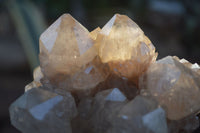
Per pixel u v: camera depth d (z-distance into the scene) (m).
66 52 0.18
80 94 0.19
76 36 0.18
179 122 0.18
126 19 0.19
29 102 0.17
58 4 1.36
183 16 1.10
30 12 0.75
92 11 1.33
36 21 0.72
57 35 0.18
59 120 0.17
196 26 0.99
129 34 0.18
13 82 0.80
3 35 1.16
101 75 0.18
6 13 1.19
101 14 1.31
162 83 0.17
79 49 0.18
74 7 1.29
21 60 0.92
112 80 0.19
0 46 1.04
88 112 0.18
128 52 0.18
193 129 0.18
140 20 1.34
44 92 0.17
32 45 0.64
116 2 1.44
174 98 0.17
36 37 0.65
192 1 1.05
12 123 0.17
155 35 1.16
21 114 0.17
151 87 0.17
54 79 0.19
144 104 0.16
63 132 0.17
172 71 0.17
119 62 0.18
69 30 0.18
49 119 0.16
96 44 0.19
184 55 0.93
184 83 0.17
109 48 0.18
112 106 0.17
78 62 0.18
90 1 1.40
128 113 0.16
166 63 0.18
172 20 1.17
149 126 0.16
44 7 1.29
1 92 0.73
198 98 0.17
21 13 0.73
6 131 0.54
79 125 0.18
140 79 0.18
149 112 0.16
